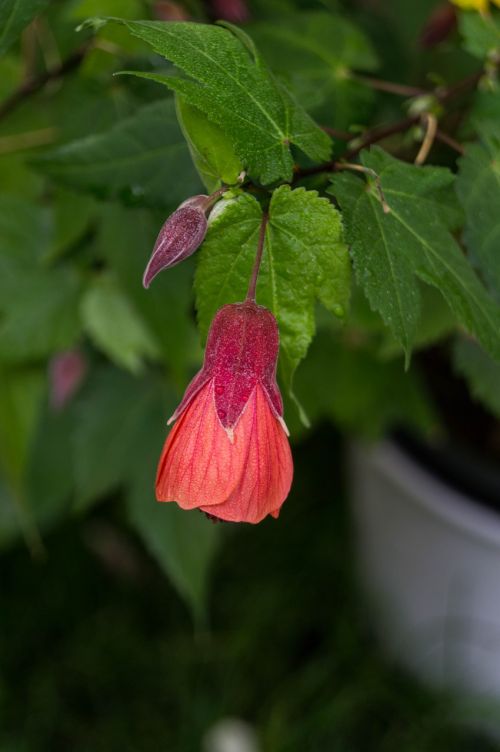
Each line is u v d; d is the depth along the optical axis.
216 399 0.36
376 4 0.60
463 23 0.44
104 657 0.68
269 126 0.37
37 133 0.50
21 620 0.70
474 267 0.40
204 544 0.52
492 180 0.41
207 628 0.69
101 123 0.47
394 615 0.64
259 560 0.73
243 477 0.35
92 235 0.50
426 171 0.39
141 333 0.50
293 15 0.48
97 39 0.46
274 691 0.66
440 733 0.62
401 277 0.37
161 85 0.45
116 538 0.74
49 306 0.50
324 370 0.52
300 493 0.76
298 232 0.37
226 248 0.37
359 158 0.40
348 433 0.58
